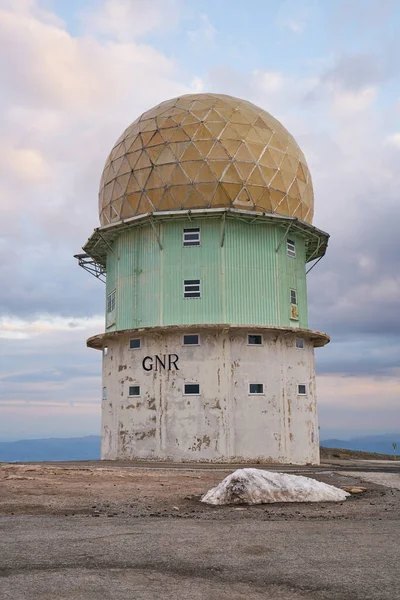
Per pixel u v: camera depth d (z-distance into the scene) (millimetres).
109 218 36062
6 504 13859
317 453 34344
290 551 8430
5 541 9156
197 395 31812
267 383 32531
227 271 33312
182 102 36156
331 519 11688
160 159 33844
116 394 34031
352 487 17234
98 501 14453
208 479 19766
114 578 6977
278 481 14680
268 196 34094
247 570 7383
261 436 31875
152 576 7090
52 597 6211
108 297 37031
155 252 34125
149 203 33969
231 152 33625
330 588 6617
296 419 33250
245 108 36156
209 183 33250
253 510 12992
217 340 32188
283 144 35750
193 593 6414
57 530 10133
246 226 34094
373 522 11227
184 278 33438
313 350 35812
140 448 32281
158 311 33406
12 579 6922
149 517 11828
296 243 36375
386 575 7148
